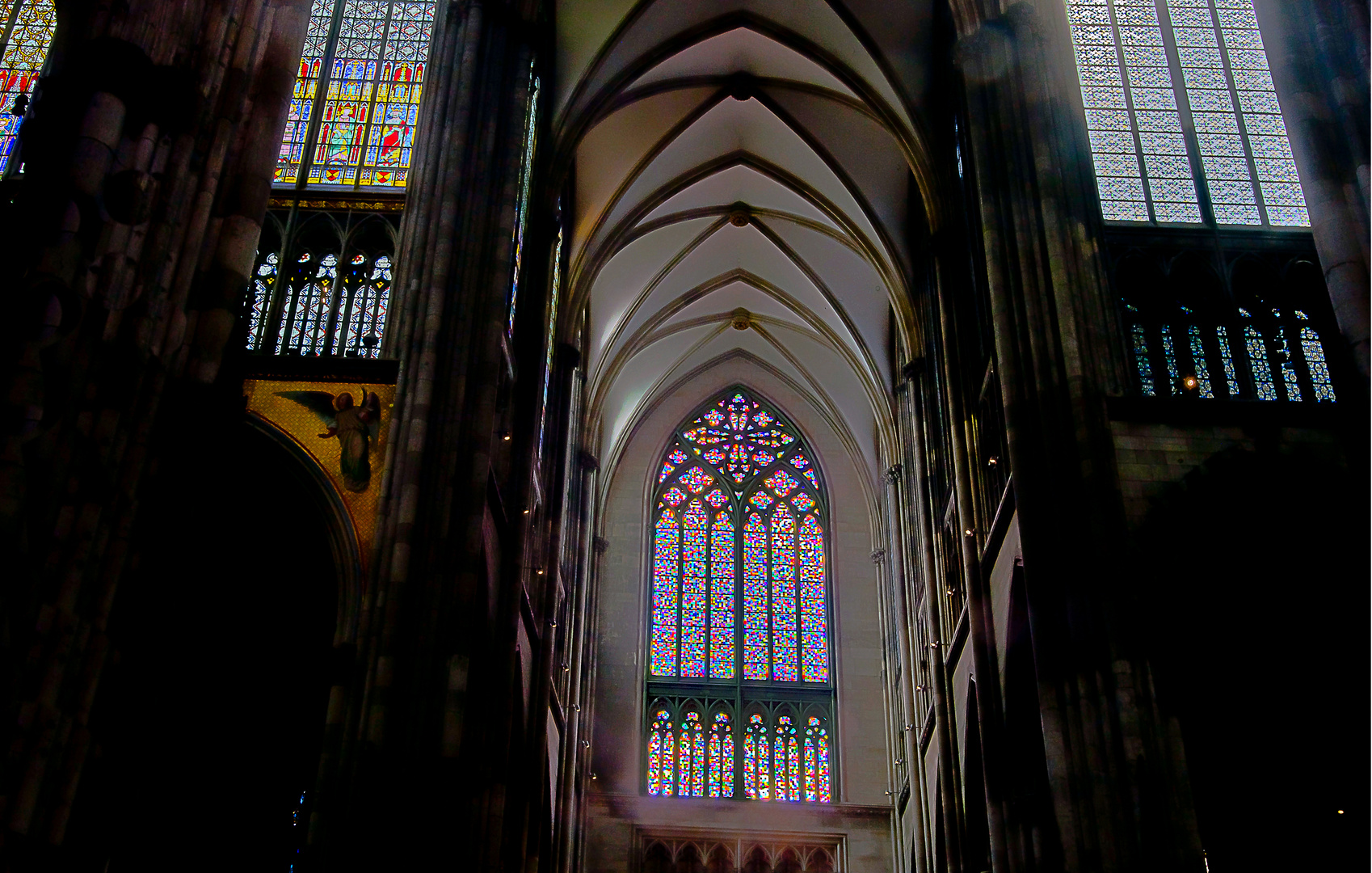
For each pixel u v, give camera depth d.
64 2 11.66
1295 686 18.59
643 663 38.66
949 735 27.27
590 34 27.70
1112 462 18.36
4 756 8.98
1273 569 18.23
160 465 10.47
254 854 20.06
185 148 11.21
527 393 25.39
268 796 20.48
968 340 25.69
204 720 20.09
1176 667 16.97
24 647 9.25
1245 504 18.22
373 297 21.02
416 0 24.31
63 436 9.77
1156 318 20.75
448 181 21.03
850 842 36.00
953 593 27.06
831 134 31.86
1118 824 15.84
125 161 10.66
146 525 10.27
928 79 28.19
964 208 26.02
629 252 36.19
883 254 33.31
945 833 26.97
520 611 25.05
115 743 9.92
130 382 10.23
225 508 19.61
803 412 42.56
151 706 10.37
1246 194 22.11
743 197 35.88
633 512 41.06
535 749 27.23
